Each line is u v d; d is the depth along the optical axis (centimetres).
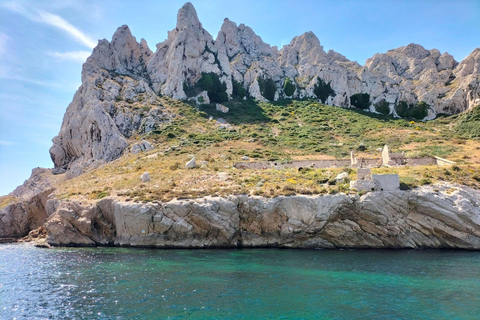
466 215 4147
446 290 2527
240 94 12475
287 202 4441
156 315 2112
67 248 4647
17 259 3825
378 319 2022
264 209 4409
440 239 4281
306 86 13188
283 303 2286
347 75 13388
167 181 5534
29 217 6431
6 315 2159
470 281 2750
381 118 11544
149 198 4741
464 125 9962
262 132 9894
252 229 4531
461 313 2102
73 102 10862
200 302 2317
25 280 2906
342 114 11556
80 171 8381
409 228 4325
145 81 11906
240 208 4522
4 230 6238
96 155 8788
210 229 4466
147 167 6912
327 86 12988
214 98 11894
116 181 6066
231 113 11225
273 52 15812
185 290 2566
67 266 3419
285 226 4438
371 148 8306
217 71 12294
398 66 14312
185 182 5406
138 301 2353
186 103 11106
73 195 5544
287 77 13338
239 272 3078
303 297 2397
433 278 2845
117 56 12106
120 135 9025
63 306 2291
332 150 8275
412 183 4609
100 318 2084
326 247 4369
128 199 4831
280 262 3491
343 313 2114
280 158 7569
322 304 2264
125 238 4650
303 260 3584
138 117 9775
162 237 4519
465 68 12425
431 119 11469
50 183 8575
